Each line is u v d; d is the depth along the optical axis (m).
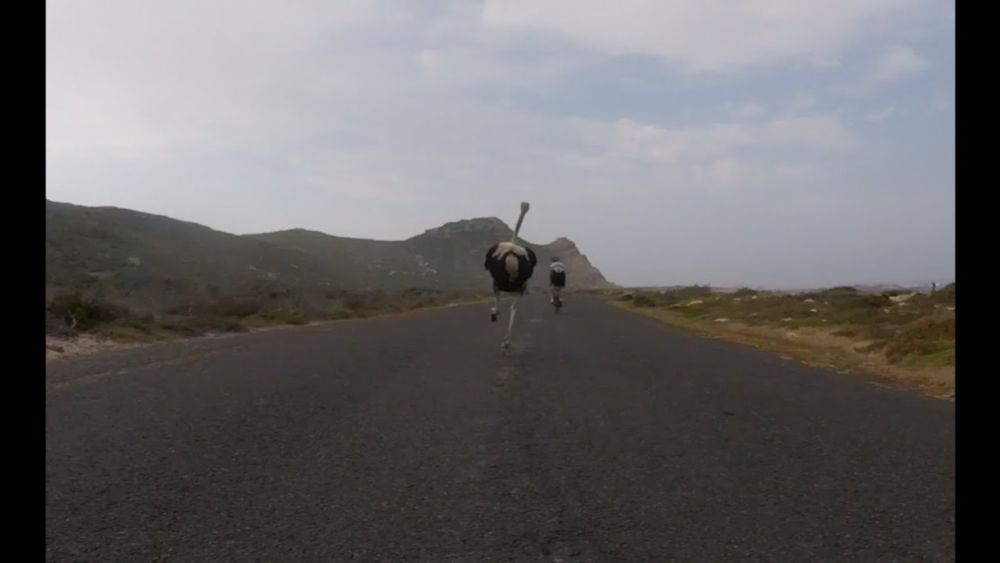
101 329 19.11
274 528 5.27
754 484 6.44
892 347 16.78
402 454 7.35
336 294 49.41
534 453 7.45
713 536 5.18
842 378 13.28
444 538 5.11
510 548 4.94
